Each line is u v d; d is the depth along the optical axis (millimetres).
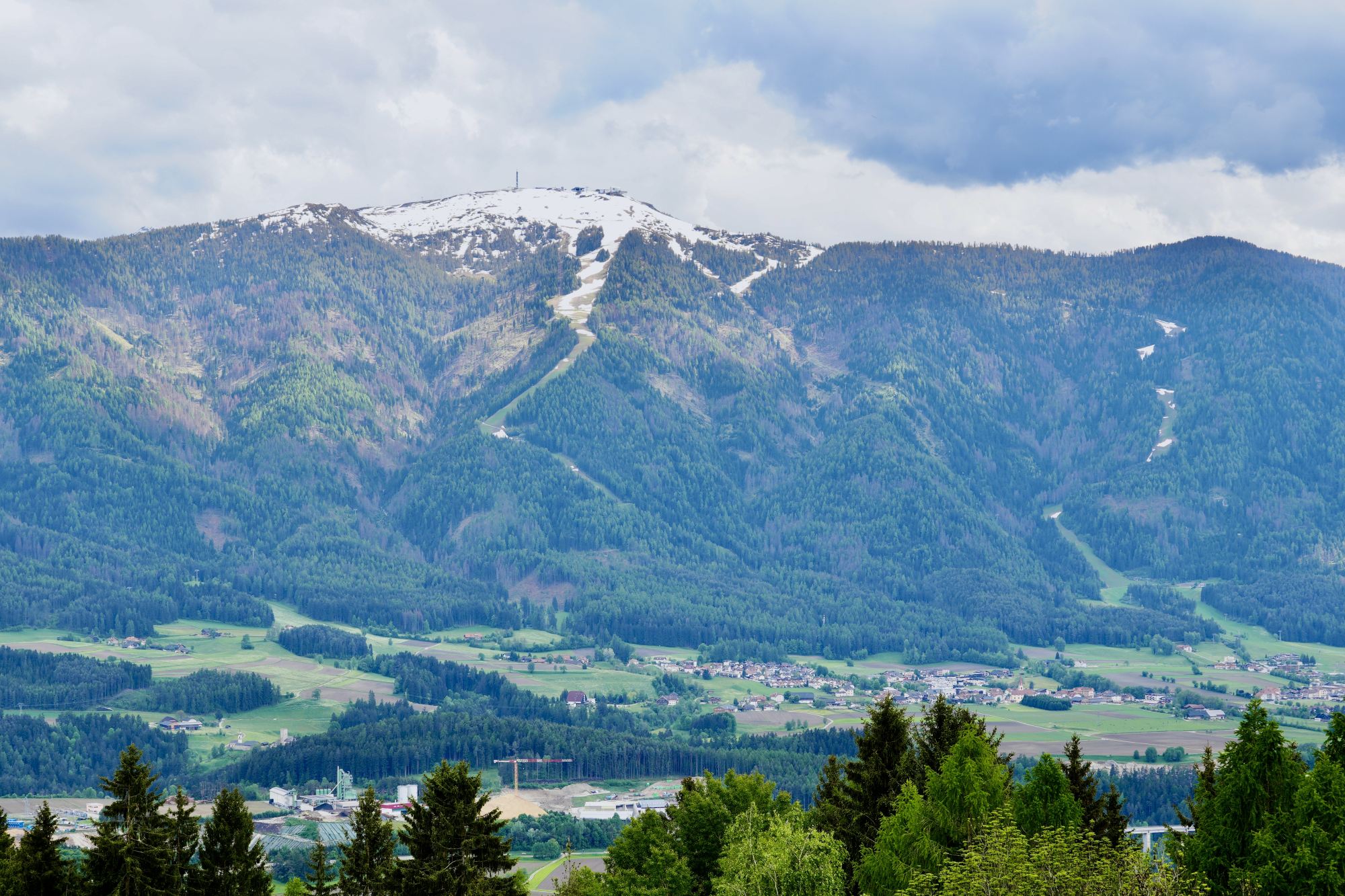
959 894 127188
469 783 169375
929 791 161250
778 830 163500
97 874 164625
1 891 155875
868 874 153875
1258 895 124750
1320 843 123125
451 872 166000
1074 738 176875
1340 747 139750
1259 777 132625
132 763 170250
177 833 174875
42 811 161875
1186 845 135250
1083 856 127750
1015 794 161625
